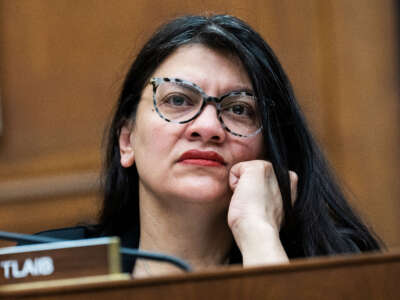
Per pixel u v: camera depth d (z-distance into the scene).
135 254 3.21
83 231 4.90
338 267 2.61
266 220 4.08
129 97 4.48
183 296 2.52
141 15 7.98
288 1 8.09
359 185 8.06
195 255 4.29
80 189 7.88
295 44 8.07
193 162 4.11
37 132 8.06
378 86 8.16
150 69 4.34
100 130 7.94
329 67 8.12
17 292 2.46
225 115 4.22
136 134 4.37
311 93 8.07
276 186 4.30
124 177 4.70
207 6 7.75
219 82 4.19
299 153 4.61
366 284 2.61
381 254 2.63
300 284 2.58
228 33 4.25
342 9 8.16
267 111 4.34
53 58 8.09
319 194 4.64
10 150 8.08
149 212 4.32
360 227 4.91
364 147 8.11
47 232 4.92
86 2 8.12
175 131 4.12
